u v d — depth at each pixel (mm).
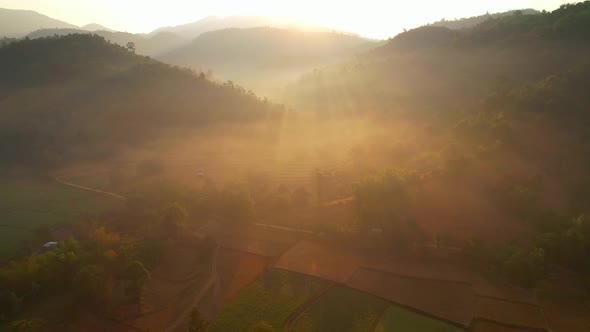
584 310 58875
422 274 71750
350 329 59562
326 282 71875
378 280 71438
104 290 68250
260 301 67625
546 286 64625
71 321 63969
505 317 58906
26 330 60250
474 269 71438
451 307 62375
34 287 69688
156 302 68500
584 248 67062
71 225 105375
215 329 61156
